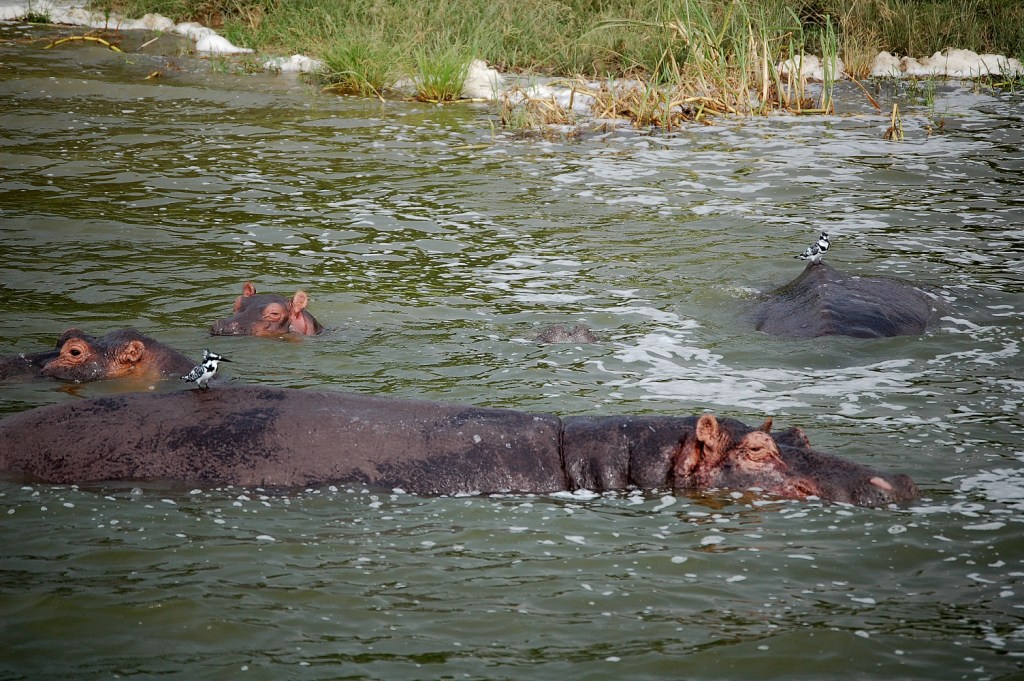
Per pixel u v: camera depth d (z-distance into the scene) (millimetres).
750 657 15609
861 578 17875
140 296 33156
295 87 65688
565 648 15789
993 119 60625
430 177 48344
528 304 33312
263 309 30281
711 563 18312
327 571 17875
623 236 40656
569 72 70312
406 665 15266
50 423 22172
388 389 26172
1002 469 21984
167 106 59531
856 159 52031
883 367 28141
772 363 28516
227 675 14930
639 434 21906
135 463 21312
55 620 16172
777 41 70000
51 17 78062
